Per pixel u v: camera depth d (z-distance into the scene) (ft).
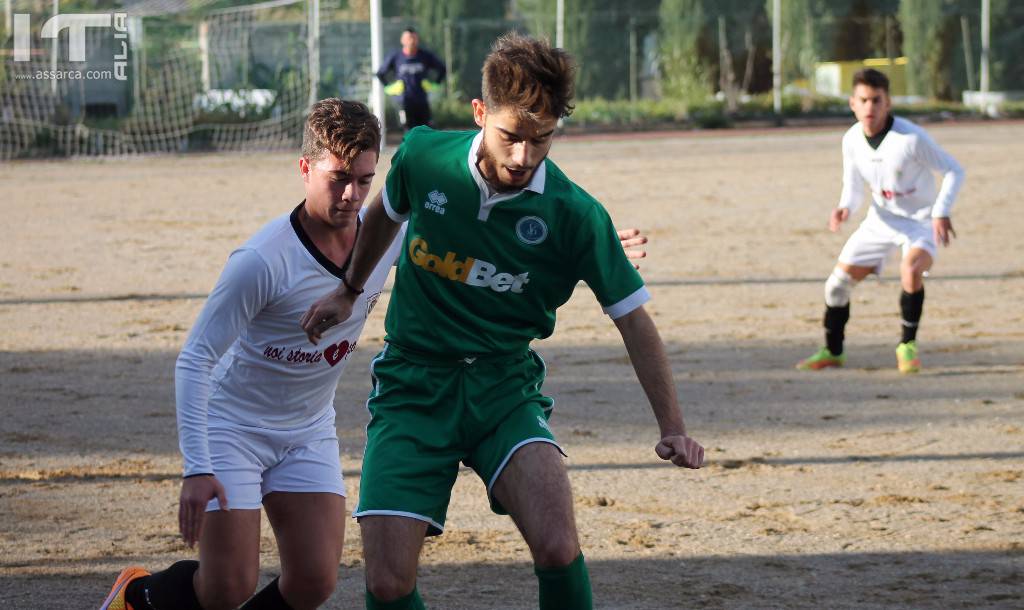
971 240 149.59
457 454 37.91
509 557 51.93
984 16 379.14
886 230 88.07
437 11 371.76
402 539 35.96
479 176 36.11
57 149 264.93
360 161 35.27
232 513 36.65
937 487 61.87
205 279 126.93
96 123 273.95
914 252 87.25
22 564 50.75
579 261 37.09
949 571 49.80
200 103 289.33
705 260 138.31
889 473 64.59
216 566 36.70
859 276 88.58
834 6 398.01
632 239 40.11
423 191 36.99
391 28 370.94
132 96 285.64
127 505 59.31
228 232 156.35
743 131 328.49
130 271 130.82
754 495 61.00
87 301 115.34
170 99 284.61
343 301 36.81
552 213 36.52
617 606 46.03
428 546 53.47
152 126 278.67
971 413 77.15
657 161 243.81
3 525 56.08
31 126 264.52
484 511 58.85
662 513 58.34
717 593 47.50
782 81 390.63
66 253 141.59
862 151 87.30
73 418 76.02
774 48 371.76
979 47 393.91
